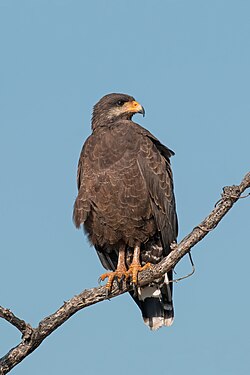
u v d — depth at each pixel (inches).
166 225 521.3
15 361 390.6
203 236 412.8
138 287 479.5
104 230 514.3
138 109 560.7
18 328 389.1
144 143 516.4
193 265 437.1
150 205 510.3
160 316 520.7
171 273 514.6
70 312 407.2
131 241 519.8
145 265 482.6
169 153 543.2
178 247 423.8
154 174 512.7
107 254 546.0
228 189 397.7
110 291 475.2
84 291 414.9
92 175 506.6
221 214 403.2
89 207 504.1
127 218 506.6
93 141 523.2
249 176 395.5
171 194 528.7
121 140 511.8
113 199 501.7
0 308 376.5
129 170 503.2
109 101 563.2
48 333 398.9
